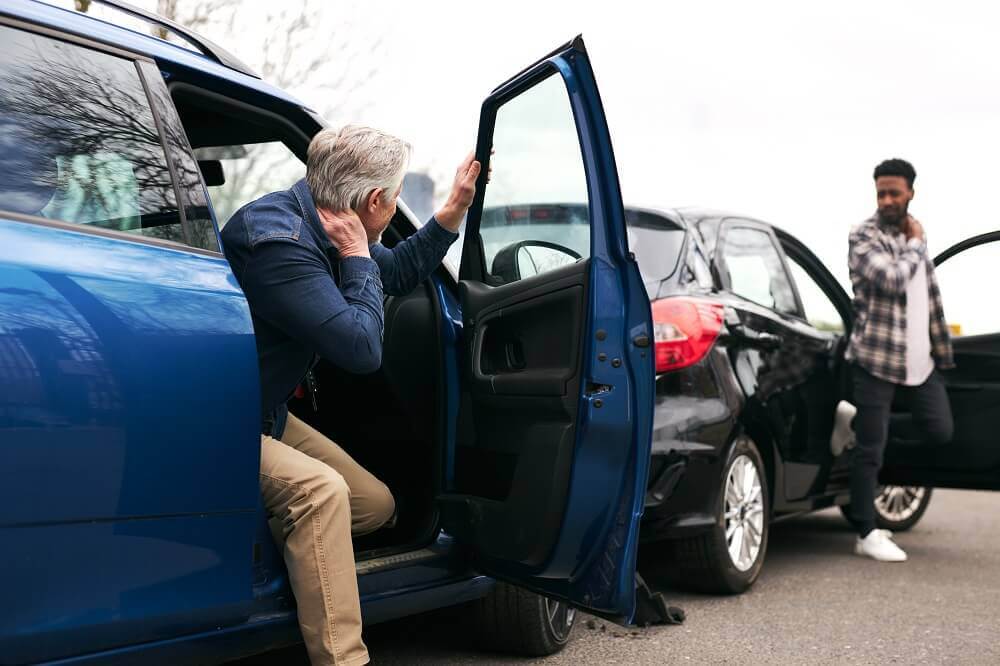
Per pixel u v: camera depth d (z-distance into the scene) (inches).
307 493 86.5
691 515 143.1
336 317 87.7
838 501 191.8
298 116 100.8
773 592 159.3
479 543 103.4
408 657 120.9
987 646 131.3
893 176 181.2
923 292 182.5
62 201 72.2
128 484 70.7
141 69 81.7
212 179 121.3
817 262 195.3
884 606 151.6
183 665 78.2
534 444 97.0
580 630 134.9
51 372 66.5
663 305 146.2
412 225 114.0
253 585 83.8
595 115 93.4
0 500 63.9
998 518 243.4
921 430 186.1
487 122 111.7
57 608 67.7
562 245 99.3
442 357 109.5
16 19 73.8
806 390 173.3
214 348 76.7
